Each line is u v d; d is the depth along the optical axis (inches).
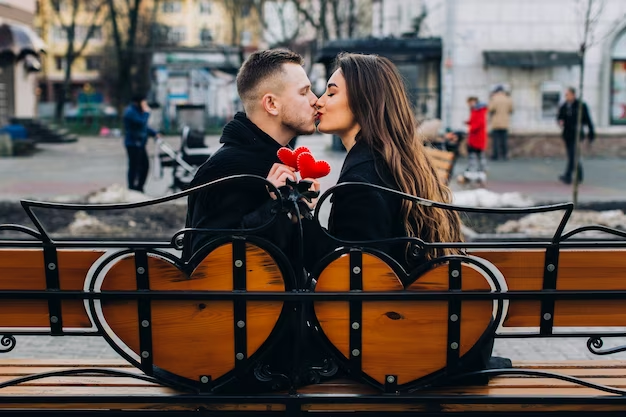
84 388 112.6
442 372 109.0
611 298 109.0
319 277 107.1
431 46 840.3
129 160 535.5
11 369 121.3
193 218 119.1
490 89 860.0
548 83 860.6
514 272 109.2
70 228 375.6
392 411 110.3
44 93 2812.5
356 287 107.0
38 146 1211.9
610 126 866.8
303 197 108.0
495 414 110.9
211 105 1909.4
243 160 115.3
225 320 107.7
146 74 2103.8
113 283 107.6
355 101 117.5
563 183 615.2
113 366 123.4
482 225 383.6
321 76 1156.5
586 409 111.6
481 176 616.4
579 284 109.7
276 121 118.9
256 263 106.6
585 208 448.5
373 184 111.0
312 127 120.0
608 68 853.8
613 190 563.5
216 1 2388.0
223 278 106.9
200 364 108.5
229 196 114.7
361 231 108.9
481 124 622.8
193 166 523.2
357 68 118.3
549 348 208.8
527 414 111.3
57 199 494.0
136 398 107.4
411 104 127.4
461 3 846.5
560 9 845.8
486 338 107.9
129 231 370.6
